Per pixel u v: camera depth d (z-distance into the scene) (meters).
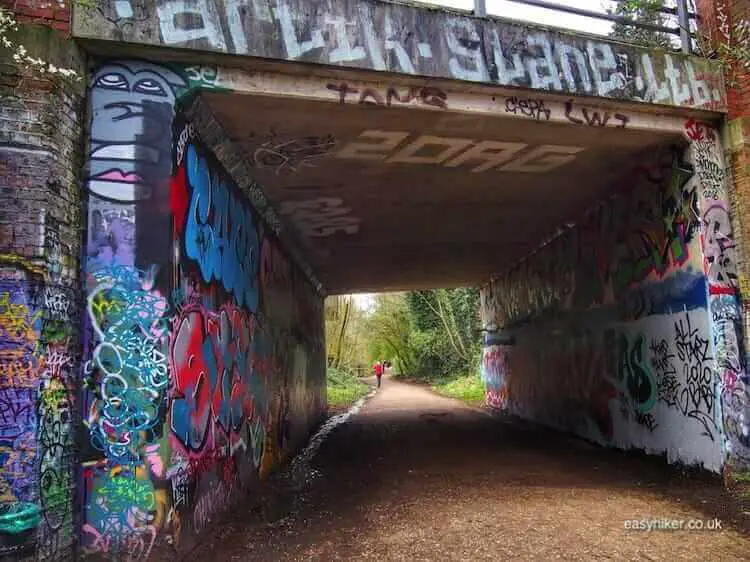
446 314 30.61
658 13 7.66
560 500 6.82
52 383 4.18
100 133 4.76
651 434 8.59
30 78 4.27
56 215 4.30
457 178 8.63
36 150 4.23
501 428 13.55
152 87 4.95
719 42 7.56
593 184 9.20
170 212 4.82
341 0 5.50
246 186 7.68
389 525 6.07
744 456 7.05
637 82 6.87
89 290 4.58
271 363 9.29
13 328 4.04
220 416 6.23
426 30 5.85
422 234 11.94
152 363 4.59
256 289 8.34
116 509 4.41
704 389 7.34
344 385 30.73
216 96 5.38
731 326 7.25
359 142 6.98
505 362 16.78
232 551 5.36
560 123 6.71
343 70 5.52
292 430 11.23
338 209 9.83
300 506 6.99
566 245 11.80
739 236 7.34
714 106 7.30
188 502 5.08
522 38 6.30
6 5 4.48
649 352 8.62
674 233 7.91
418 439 12.28
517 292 15.41
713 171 7.45
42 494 4.02
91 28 4.61
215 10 4.98
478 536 5.60
